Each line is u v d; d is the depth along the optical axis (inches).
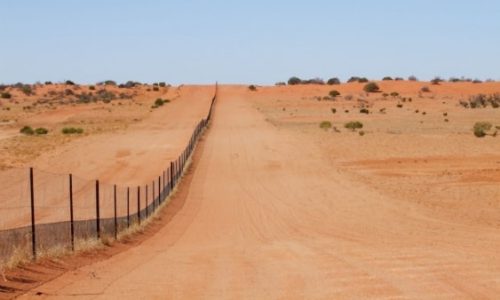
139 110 6136.8
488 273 669.9
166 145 3353.8
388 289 593.6
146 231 1318.9
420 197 1800.0
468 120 4906.5
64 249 846.5
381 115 5590.6
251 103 7170.3
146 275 716.0
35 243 786.2
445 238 1074.7
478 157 2637.8
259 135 3740.2
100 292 607.5
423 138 3341.5
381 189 1978.3
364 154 2834.6
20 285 615.5
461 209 1584.6
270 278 677.3
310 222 1455.5
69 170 2529.5
